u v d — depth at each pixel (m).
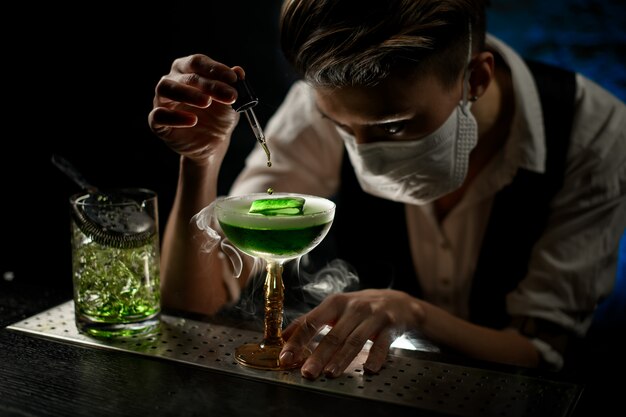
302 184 1.97
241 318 1.36
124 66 3.85
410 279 1.93
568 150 1.69
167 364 1.15
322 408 1.01
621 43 3.32
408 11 1.16
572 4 3.36
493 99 1.65
